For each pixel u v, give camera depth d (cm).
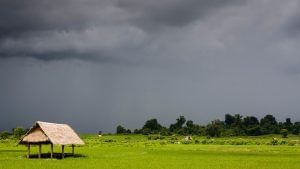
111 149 11044
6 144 13088
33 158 7462
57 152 9481
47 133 7350
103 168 5934
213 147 12612
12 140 16500
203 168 6194
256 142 16312
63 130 8000
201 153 9694
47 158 7481
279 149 11456
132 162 6931
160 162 7038
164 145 13912
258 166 6519
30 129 7444
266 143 15638
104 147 12150
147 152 9912
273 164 6838
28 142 7456
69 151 9969
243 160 7606
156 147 12394
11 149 10500
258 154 9406
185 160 7512
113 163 6681
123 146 12850
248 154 9381
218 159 7812
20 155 8131
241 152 10144
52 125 7800
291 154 9419
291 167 6400
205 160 7550
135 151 10244
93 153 9212
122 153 9375
